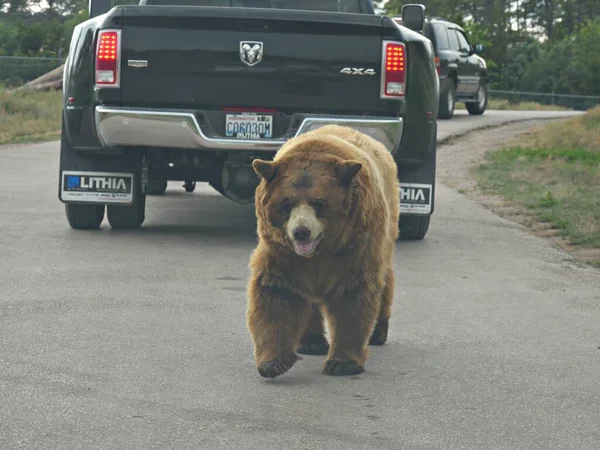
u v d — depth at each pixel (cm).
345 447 809
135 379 891
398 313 1038
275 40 1195
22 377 887
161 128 1188
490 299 1083
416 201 1269
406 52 1206
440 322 1019
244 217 1406
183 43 1190
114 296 1051
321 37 1197
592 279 1157
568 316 1042
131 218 1288
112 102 1200
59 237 1245
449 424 843
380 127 1198
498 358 945
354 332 912
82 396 863
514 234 1351
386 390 888
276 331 900
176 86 1194
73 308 1018
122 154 1237
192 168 1274
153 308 1024
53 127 2614
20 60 4409
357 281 909
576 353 959
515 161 1936
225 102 1198
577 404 873
